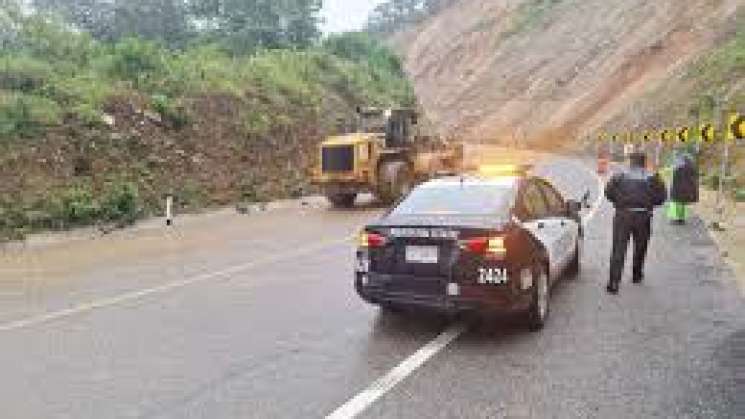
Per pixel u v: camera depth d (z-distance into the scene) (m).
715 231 14.17
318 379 6.00
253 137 26.80
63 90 22.08
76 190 18.00
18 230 15.52
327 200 22.98
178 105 24.92
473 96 77.94
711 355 6.47
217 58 33.91
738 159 25.08
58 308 8.81
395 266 7.23
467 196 7.79
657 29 54.53
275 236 14.98
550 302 8.52
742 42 38.22
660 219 16.31
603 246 12.30
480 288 6.86
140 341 7.23
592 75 58.66
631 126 43.75
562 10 78.00
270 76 33.12
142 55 27.34
